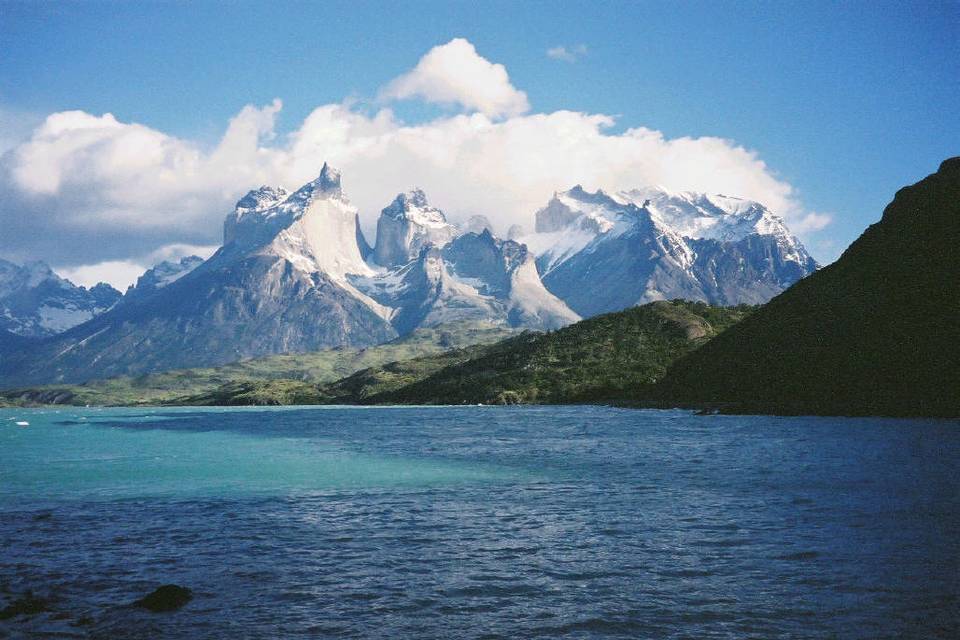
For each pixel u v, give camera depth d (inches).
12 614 1019.3
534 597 1106.7
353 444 4416.8
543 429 5531.5
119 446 4517.7
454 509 1913.1
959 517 1662.2
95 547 1465.3
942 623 956.6
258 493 2251.5
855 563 1261.1
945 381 5910.4
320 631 960.9
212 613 1032.2
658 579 1193.4
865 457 2989.7
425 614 1030.4
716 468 2760.8
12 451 4111.7
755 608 1032.8
